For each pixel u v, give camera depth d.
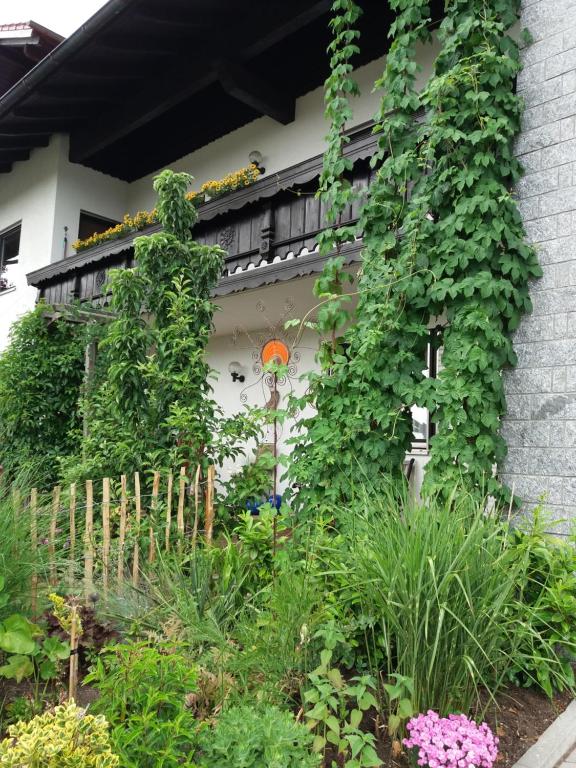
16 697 2.45
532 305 3.72
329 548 2.84
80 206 11.48
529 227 3.80
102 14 7.14
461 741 2.13
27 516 2.80
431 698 2.36
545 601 2.92
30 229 11.80
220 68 7.62
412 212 3.94
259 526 3.48
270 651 2.49
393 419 3.89
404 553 2.38
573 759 2.37
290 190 6.27
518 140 3.89
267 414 4.34
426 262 3.87
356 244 5.44
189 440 4.32
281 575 2.89
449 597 2.36
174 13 7.31
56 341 7.86
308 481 4.01
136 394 4.51
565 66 3.73
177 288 4.51
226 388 9.23
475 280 3.62
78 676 2.66
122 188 12.16
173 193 4.88
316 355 4.27
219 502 4.29
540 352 3.66
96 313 7.56
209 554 3.32
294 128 8.66
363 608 2.67
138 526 3.57
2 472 3.70
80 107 9.99
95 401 6.56
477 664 2.40
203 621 2.78
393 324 3.88
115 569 3.38
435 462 3.67
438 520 2.56
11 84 12.13
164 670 1.91
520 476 3.66
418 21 4.28
